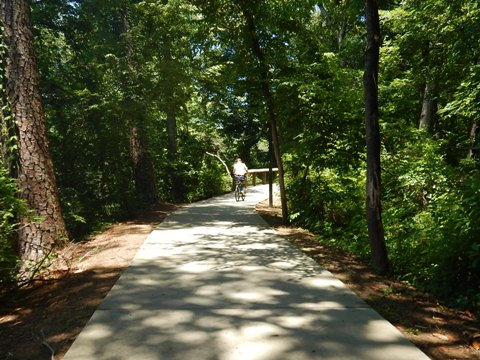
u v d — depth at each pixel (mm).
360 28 15492
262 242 8023
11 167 7188
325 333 3576
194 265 6109
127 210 13898
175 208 15250
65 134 13406
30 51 7508
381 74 13328
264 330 3652
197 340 3451
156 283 5176
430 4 10633
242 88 10562
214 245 7723
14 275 5668
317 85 9344
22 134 7227
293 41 10859
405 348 3287
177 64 14602
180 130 23016
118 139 14086
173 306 4305
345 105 9406
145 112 14438
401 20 11992
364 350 3248
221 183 24266
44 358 3273
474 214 4844
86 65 15109
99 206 13617
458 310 4266
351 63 17594
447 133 12578
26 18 7504
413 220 7320
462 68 10672
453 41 10133
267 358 3119
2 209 5746
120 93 14633
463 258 4785
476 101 8547
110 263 6477
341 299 4508
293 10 9789
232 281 5234
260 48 10227
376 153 5758
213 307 4262
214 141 25469
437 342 3441
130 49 15242
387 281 5316
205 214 12953
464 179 7824
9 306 4812
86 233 10711
